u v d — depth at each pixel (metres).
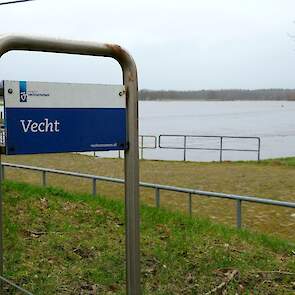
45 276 4.29
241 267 4.65
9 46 2.71
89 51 2.95
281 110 143.88
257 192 11.15
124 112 3.10
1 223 3.33
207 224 6.50
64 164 17.28
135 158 3.12
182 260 4.80
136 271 3.13
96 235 5.59
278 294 4.14
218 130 47.34
